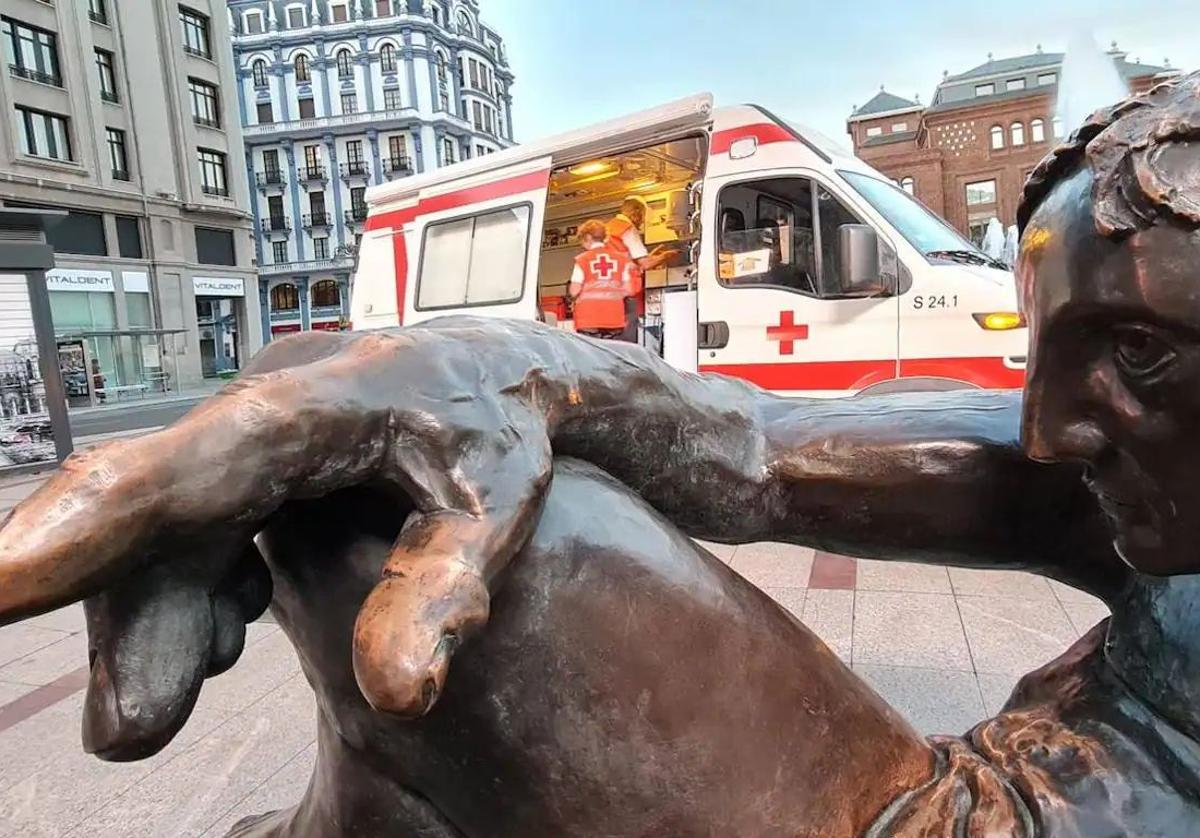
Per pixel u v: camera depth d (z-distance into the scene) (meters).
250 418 0.67
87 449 0.65
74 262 28.70
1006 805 0.93
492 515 0.71
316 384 0.71
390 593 0.66
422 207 9.02
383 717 0.84
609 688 0.82
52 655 3.74
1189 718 0.89
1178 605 0.91
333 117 57.69
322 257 58.53
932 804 0.96
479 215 8.40
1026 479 1.01
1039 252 0.74
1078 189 0.71
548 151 7.80
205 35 33.84
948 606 3.71
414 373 0.75
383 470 0.74
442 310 8.75
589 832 0.84
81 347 24.30
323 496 0.81
